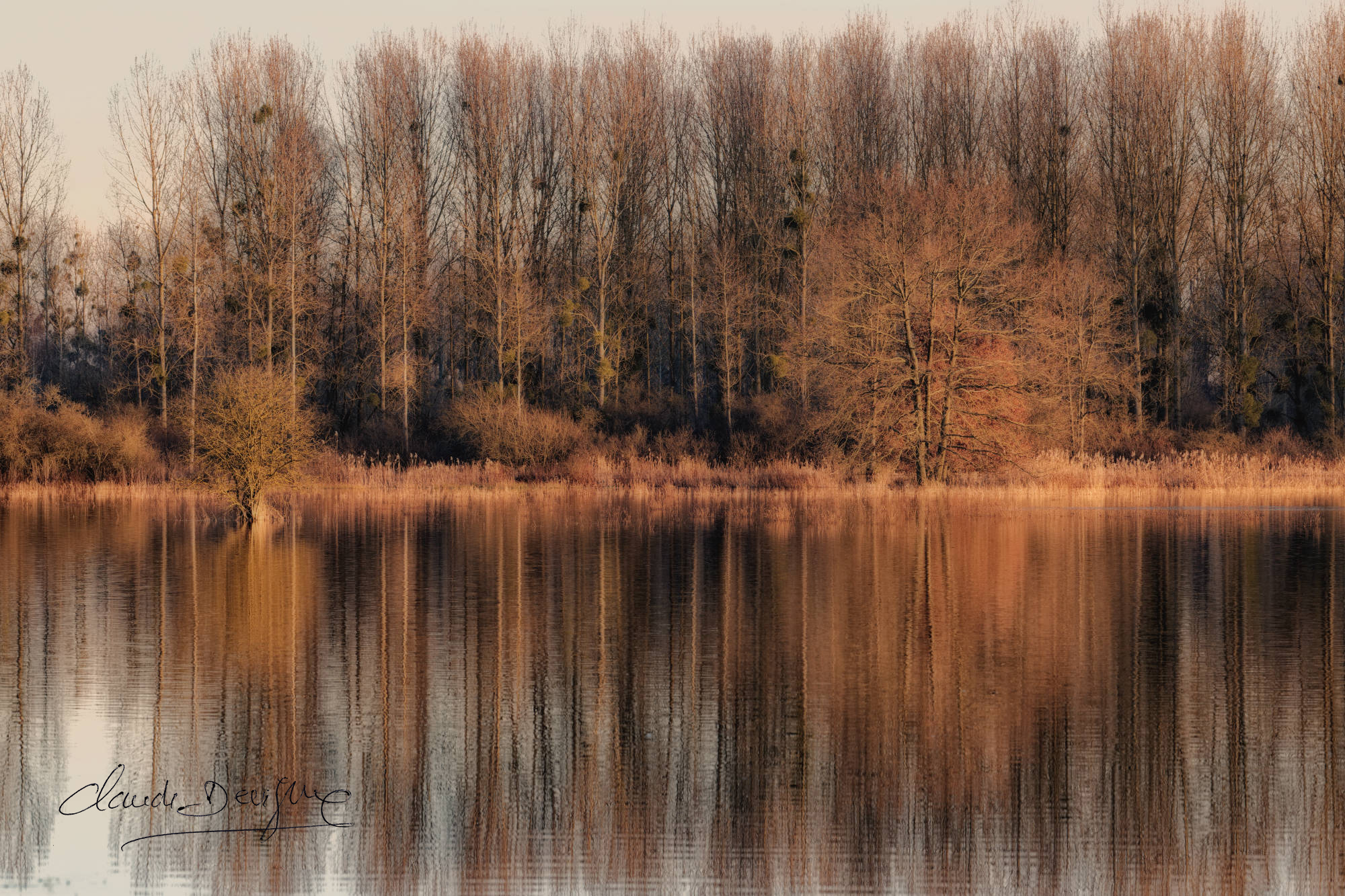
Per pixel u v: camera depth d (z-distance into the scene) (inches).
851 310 1908.2
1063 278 2298.2
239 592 910.4
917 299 1875.0
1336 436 2304.4
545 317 2630.4
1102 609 834.8
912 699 595.8
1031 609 835.4
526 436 2197.3
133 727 554.9
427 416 2650.1
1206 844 427.5
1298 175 2536.9
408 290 2613.2
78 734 544.1
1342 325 2544.3
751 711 576.7
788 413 2237.9
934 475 1924.2
